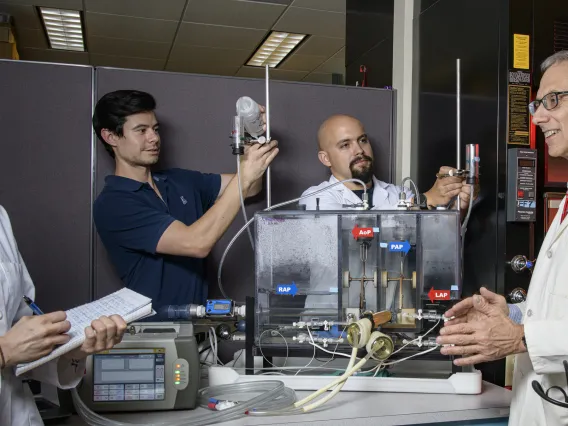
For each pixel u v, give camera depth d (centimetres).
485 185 191
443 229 153
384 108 245
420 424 137
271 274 156
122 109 192
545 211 185
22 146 212
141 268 199
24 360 105
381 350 139
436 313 151
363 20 296
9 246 122
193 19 516
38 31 560
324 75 718
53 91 214
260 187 220
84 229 217
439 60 223
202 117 226
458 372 156
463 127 205
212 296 226
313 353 158
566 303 121
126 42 586
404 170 244
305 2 475
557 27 187
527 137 183
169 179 211
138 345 140
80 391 138
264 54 632
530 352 118
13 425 116
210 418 133
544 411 126
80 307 130
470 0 203
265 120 190
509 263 181
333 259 154
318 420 130
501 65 184
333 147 211
